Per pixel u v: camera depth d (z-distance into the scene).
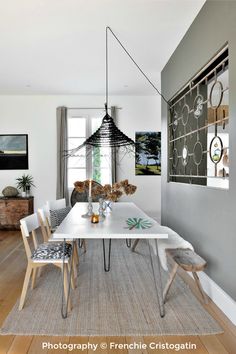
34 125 5.76
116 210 3.27
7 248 4.12
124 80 4.82
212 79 2.92
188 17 2.86
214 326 2.05
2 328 2.01
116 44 3.43
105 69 4.28
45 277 2.97
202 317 2.17
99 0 2.53
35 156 5.77
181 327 2.03
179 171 3.80
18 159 5.77
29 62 3.98
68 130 5.79
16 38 3.23
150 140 5.83
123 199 5.79
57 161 5.65
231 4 2.15
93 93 5.64
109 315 2.19
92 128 5.80
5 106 5.73
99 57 3.82
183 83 3.30
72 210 3.33
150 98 5.82
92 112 5.79
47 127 5.77
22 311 2.25
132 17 2.82
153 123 5.84
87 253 3.85
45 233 2.83
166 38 3.29
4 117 5.74
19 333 1.95
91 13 2.73
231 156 2.16
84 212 3.17
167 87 4.03
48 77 4.64
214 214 2.48
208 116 3.02
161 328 2.02
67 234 2.09
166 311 2.26
